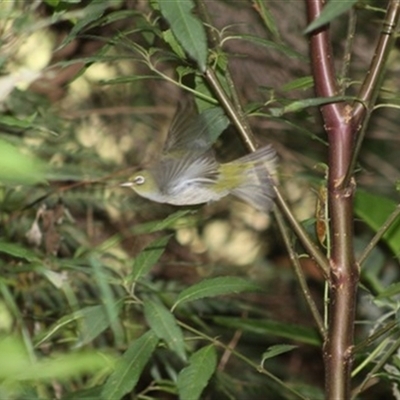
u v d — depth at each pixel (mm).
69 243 6195
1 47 5645
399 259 5898
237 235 7164
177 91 6648
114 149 6680
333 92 5590
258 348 6500
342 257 5566
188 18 5477
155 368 6031
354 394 5590
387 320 5945
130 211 6328
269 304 6988
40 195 6094
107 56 5594
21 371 5254
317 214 5629
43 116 6121
